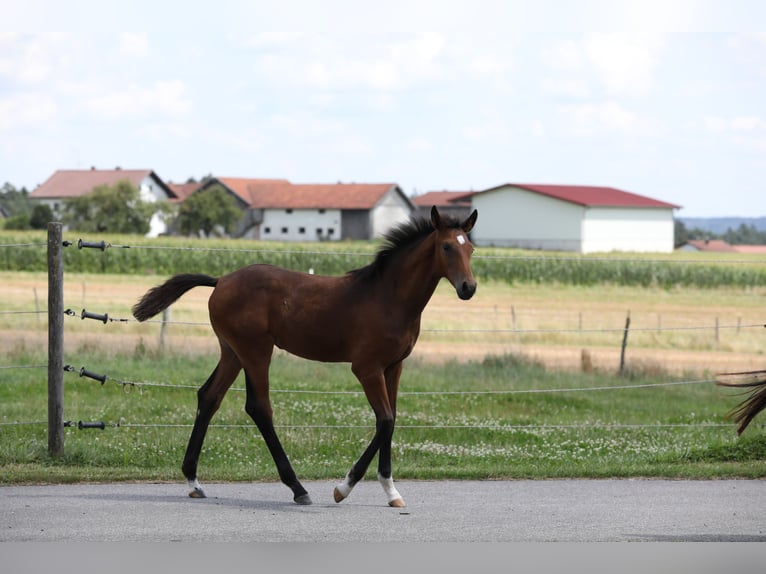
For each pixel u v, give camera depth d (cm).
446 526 810
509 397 1655
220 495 934
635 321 3466
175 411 1395
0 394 1493
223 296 950
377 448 907
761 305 4403
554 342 2741
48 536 754
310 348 938
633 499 928
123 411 1379
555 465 1112
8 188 16712
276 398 1516
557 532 791
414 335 936
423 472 1048
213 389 959
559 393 1709
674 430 1387
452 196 13088
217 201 9994
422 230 926
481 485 1005
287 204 10844
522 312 3669
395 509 879
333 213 10669
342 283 940
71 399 1465
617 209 9812
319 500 922
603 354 2458
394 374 955
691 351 2636
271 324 946
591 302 4378
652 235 10044
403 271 919
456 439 1305
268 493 953
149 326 2602
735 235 16538
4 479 976
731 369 2194
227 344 957
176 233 10175
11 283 4200
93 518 815
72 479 988
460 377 1839
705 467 1084
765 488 988
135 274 5212
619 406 1644
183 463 931
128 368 1727
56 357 1062
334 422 1373
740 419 816
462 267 887
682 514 862
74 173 11362
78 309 2981
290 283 948
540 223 9856
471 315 3425
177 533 771
